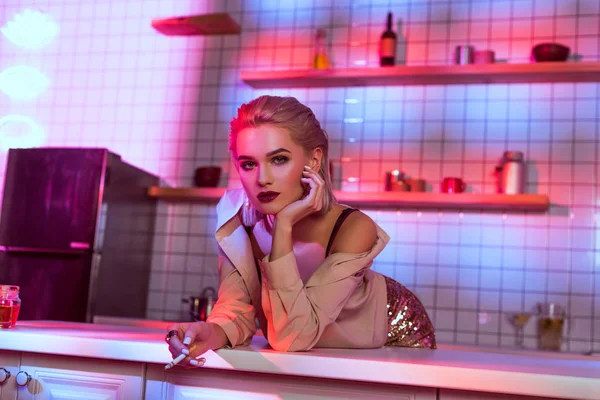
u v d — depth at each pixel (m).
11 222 3.76
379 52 3.98
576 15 3.79
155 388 1.23
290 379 1.15
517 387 1.01
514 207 3.65
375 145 3.93
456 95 3.87
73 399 1.27
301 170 1.33
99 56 4.46
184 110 4.29
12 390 1.31
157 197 4.14
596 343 3.52
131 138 4.32
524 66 3.57
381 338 1.48
